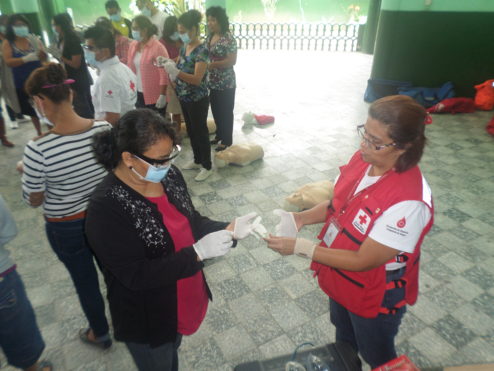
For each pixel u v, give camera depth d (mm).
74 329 2605
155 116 1306
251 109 7328
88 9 18719
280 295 2904
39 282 3018
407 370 1271
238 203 4121
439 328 2607
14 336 1866
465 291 2926
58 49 5477
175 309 1564
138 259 1392
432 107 7254
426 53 7672
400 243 1362
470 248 3410
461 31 7379
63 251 2027
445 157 5281
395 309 1609
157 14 6543
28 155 1730
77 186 1859
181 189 1633
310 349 1592
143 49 4695
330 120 6750
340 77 10117
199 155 4664
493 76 7605
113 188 1349
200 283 1723
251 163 5051
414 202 1335
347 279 1610
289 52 14469
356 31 14570
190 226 1639
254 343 2506
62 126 1782
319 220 1848
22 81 5164
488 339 2525
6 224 1705
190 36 3883
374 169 1518
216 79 4727
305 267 3191
